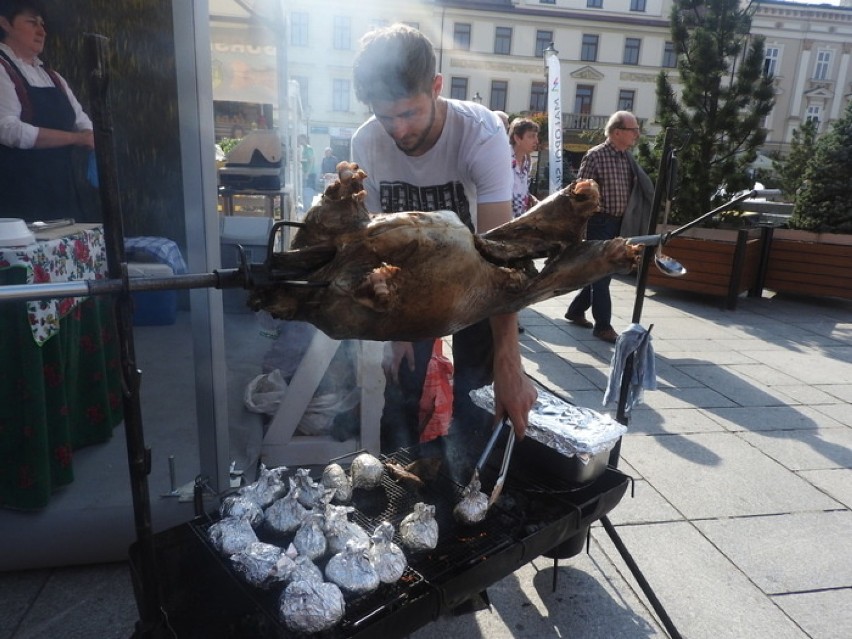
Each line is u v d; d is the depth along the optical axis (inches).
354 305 45.1
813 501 121.3
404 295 46.8
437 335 53.9
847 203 291.7
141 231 181.9
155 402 126.9
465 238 49.7
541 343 218.7
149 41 168.9
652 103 1475.1
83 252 103.9
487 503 70.5
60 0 161.6
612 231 211.5
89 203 165.9
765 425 156.5
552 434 77.9
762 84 294.4
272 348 143.9
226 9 196.9
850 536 110.1
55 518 88.7
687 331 245.0
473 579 62.8
